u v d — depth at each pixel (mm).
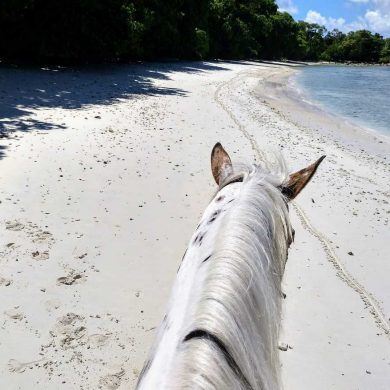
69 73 20047
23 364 3916
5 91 14172
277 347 1562
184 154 9883
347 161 11547
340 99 27562
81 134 10391
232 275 1516
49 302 4699
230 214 1880
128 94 16594
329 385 4039
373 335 4785
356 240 6926
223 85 24250
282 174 2416
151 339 4348
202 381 1215
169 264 5629
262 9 64250
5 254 5391
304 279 5684
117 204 7082
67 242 5836
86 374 3895
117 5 22828
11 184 7242
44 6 19531
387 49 100375
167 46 33094
